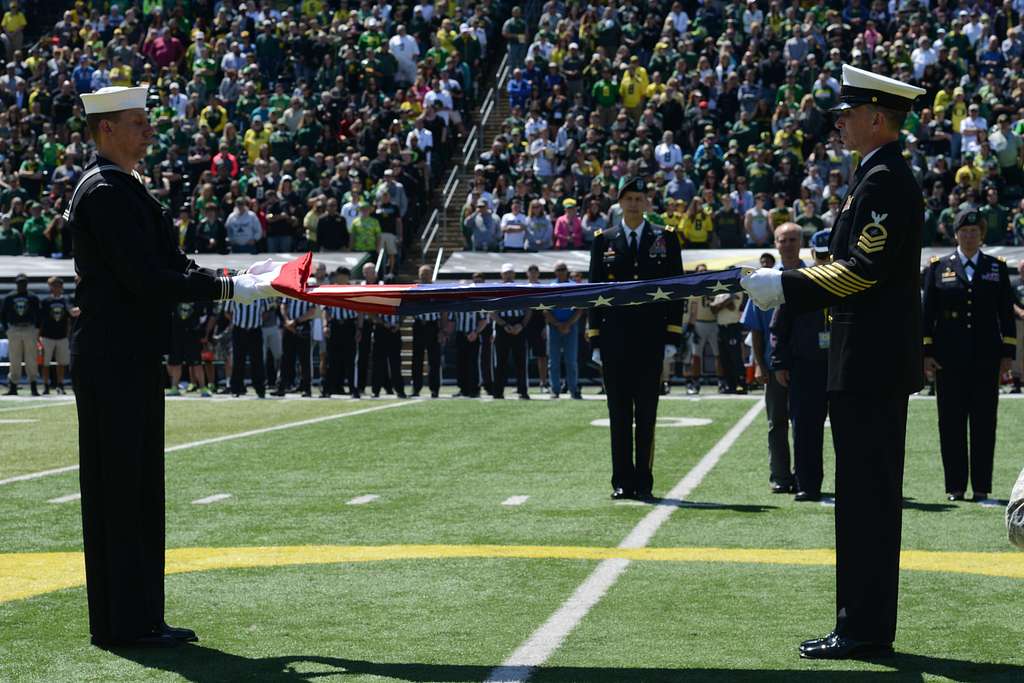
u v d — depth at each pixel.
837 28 51.03
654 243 17.42
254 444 24.44
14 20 61.56
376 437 25.66
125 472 9.74
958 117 47.06
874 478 9.48
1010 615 10.70
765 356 18.02
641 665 9.28
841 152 44.97
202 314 39.53
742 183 43.78
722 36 51.84
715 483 18.92
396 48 53.34
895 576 9.56
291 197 45.28
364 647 9.84
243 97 52.41
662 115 48.38
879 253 9.23
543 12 57.53
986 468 17.31
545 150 47.59
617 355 17.31
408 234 47.09
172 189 48.16
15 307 39.66
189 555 13.56
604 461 21.64
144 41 58.47
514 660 9.42
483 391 40.75
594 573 12.48
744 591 11.66
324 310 37.72
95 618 9.89
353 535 14.76
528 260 41.56
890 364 9.41
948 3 54.19
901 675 8.96
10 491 18.41
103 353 9.68
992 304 17.27
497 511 16.45
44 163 51.25
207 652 9.70
